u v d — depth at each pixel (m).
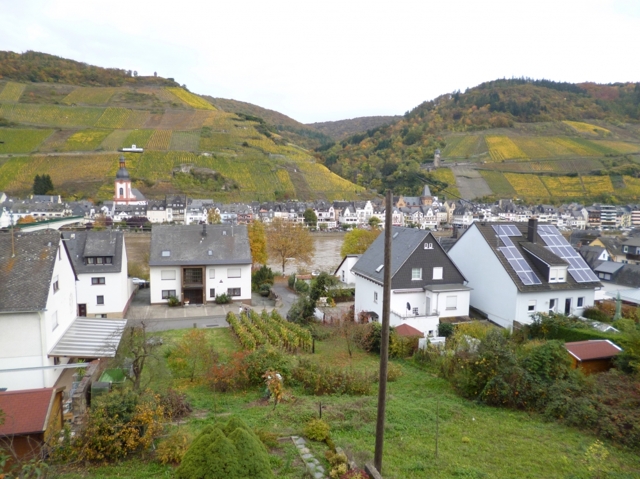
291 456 13.20
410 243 35.75
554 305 34.22
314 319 36.69
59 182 137.62
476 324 30.97
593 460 13.78
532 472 13.23
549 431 16.12
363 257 40.66
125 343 22.86
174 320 39.16
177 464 12.83
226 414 17.02
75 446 12.89
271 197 152.62
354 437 15.22
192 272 45.84
